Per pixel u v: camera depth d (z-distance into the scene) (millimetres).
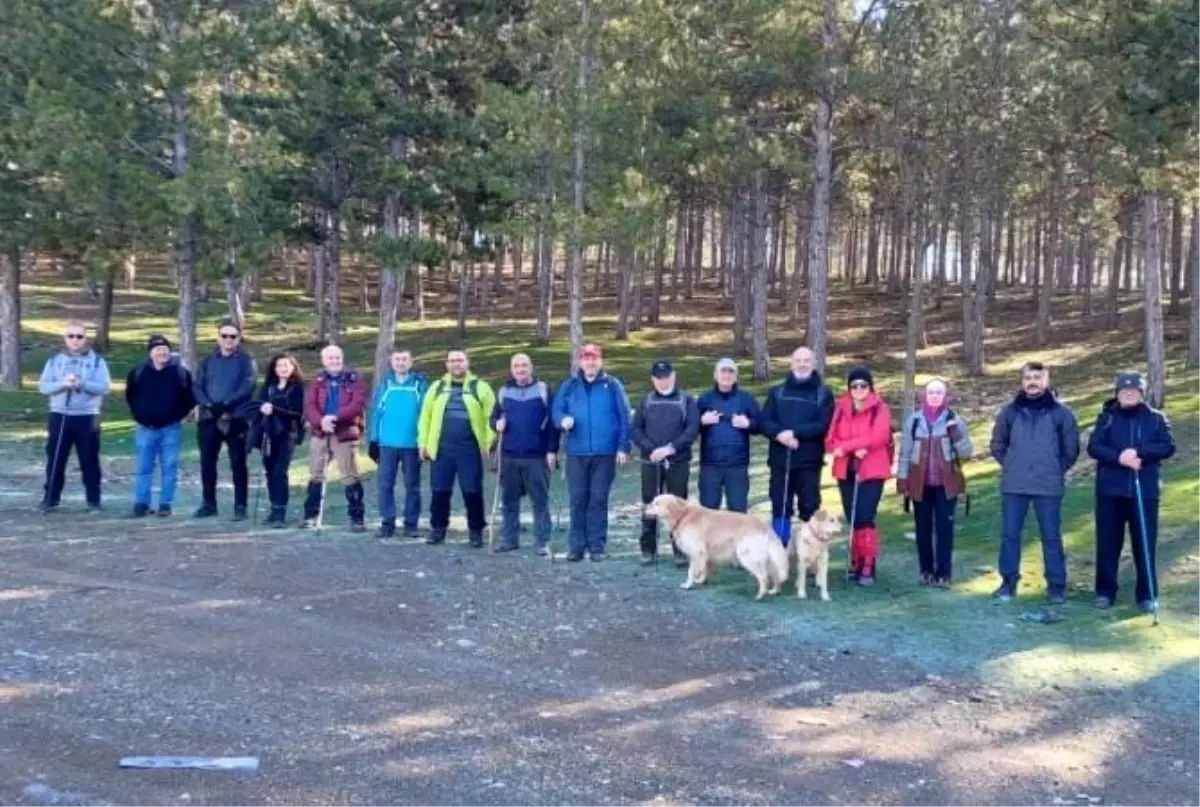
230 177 22031
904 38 18703
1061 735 6438
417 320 43531
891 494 14320
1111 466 9133
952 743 6270
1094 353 30188
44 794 5164
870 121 21750
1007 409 9586
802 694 7031
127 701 6488
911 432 9891
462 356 11578
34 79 23266
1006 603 9336
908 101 18766
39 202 24375
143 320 44469
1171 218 39094
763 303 28719
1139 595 9172
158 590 9305
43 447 20359
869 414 9969
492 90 21609
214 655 7477
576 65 21625
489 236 25562
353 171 25125
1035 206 35312
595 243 21359
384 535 12016
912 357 19719
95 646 7629
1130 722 6672
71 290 51625
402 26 23844
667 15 21781
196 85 24062
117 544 11156
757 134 23953
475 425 11414
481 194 25219
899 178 24266
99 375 13250
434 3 24156
